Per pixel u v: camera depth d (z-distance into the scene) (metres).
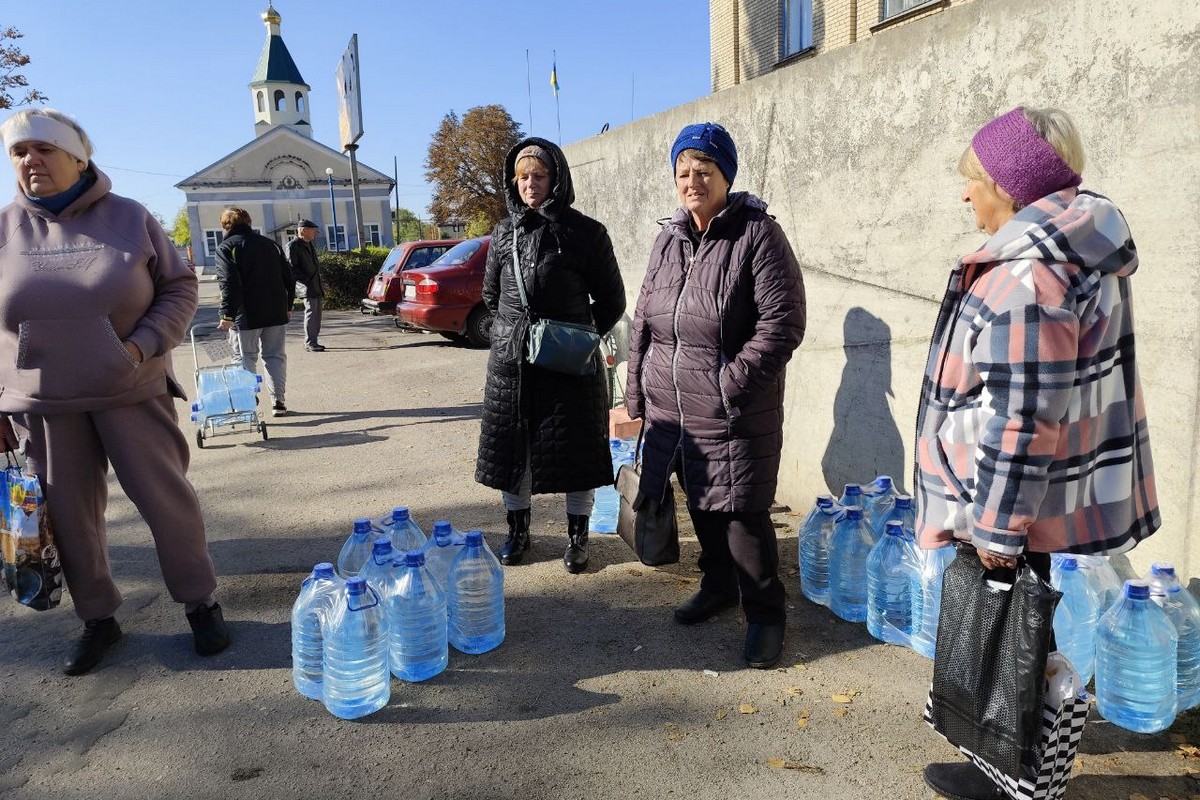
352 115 25.12
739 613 3.49
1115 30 2.71
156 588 3.94
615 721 2.73
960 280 1.97
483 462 3.89
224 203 58.97
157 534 3.14
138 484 3.06
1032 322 1.75
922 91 3.46
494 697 2.90
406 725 2.74
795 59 12.77
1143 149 2.67
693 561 4.07
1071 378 1.77
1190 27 2.50
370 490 5.42
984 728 2.03
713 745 2.58
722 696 2.86
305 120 73.12
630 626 3.40
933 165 3.45
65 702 2.95
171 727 2.77
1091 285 1.78
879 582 3.19
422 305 12.05
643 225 5.97
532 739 2.65
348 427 7.31
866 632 3.30
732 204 2.89
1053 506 1.89
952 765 2.34
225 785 2.46
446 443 6.59
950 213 3.39
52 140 2.77
